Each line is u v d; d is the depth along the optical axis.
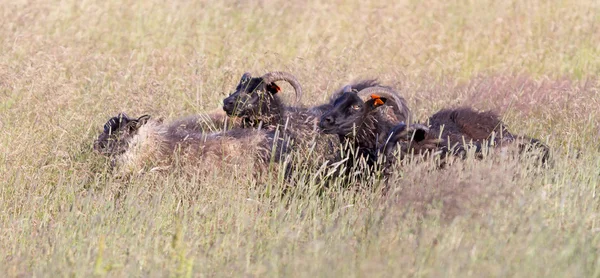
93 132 43.88
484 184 30.28
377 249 26.98
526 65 69.75
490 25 81.62
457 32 80.75
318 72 56.19
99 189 38.16
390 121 42.09
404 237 28.31
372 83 48.28
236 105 44.28
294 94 51.47
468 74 67.06
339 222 31.12
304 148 41.06
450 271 24.77
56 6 78.31
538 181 33.62
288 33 76.81
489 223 27.81
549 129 47.22
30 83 48.88
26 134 41.31
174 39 71.81
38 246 30.86
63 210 34.84
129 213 33.06
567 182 33.06
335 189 37.38
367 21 81.75
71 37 69.75
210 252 28.50
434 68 67.56
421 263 25.66
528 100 53.03
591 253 26.78
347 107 39.72
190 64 56.75
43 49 60.38
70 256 28.38
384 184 36.28
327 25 80.06
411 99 50.94
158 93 48.94
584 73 67.25
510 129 46.38
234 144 40.41
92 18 76.81
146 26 76.38
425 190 31.20
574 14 84.44
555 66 69.56
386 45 70.12
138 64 60.91
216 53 67.81
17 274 27.47
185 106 51.38
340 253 26.75
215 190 36.00
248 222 32.03
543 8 87.94
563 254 25.83
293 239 28.98
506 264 25.42
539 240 26.97
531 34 77.75
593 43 76.44
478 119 41.88
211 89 53.31
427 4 91.12
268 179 38.56
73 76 54.75
